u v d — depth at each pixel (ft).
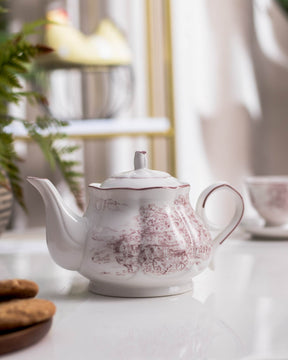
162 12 4.96
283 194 2.99
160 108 5.13
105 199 1.72
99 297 1.72
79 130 4.69
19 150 4.96
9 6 4.73
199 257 1.70
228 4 5.45
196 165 5.50
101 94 5.14
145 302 1.64
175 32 5.42
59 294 1.77
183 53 5.44
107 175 5.21
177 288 1.73
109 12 5.03
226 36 5.47
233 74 5.49
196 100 5.48
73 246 1.68
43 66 4.62
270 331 1.32
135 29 5.08
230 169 5.55
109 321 1.43
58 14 4.66
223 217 5.53
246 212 5.51
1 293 1.32
